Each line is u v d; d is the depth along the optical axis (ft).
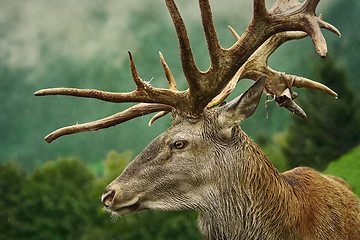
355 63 142.82
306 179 23.34
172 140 21.45
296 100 61.57
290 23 20.29
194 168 21.36
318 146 59.31
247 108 21.08
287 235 20.98
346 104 59.52
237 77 23.06
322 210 22.11
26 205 51.26
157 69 279.69
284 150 59.57
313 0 19.94
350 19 201.05
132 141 213.66
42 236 48.70
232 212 21.31
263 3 20.33
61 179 57.00
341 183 26.18
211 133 21.48
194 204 21.49
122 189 21.34
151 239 45.37
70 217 50.14
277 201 21.08
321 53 18.71
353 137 58.59
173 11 19.88
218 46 20.85
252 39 20.79
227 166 21.34
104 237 46.62
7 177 55.47
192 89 21.15
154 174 21.40
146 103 23.20
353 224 22.93
